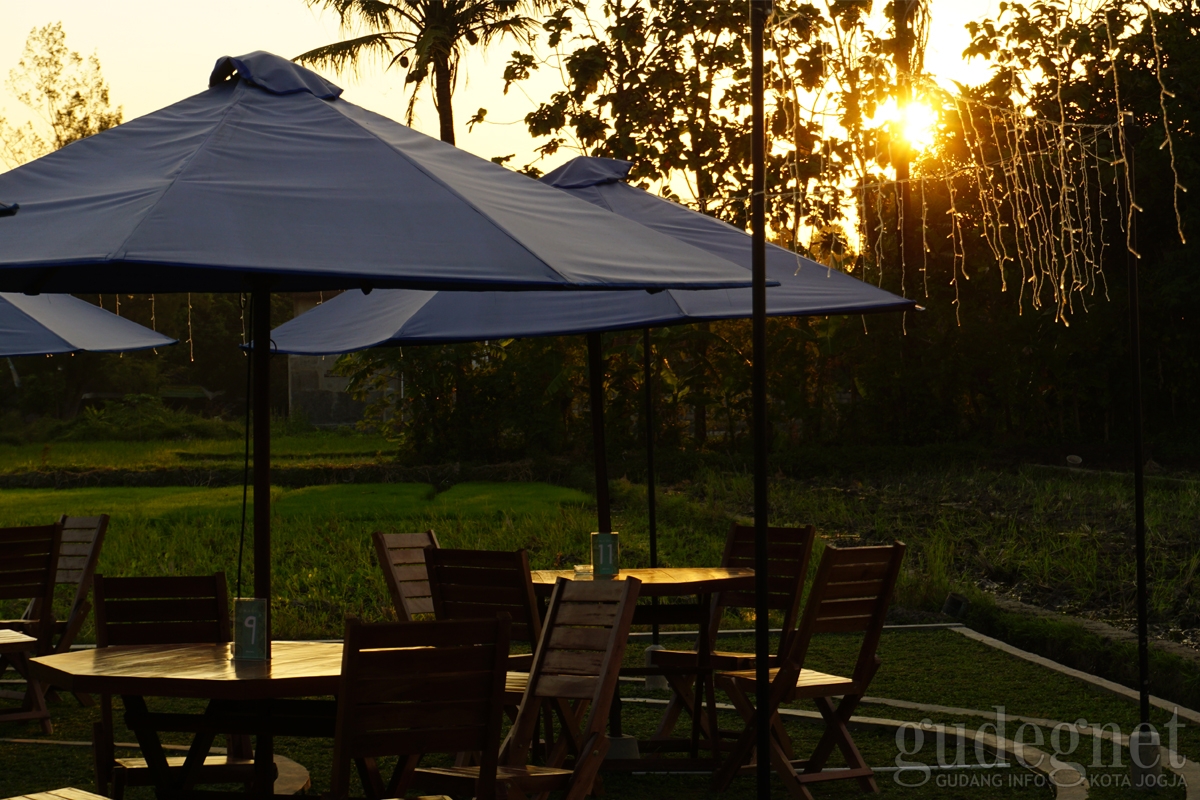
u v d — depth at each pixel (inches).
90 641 346.9
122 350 299.6
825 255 439.2
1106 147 682.2
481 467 935.0
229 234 141.3
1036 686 287.3
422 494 784.9
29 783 215.9
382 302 309.6
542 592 231.0
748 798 212.5
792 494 711.1
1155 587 399.5
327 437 1563.7
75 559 293.1
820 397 983.6
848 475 861.2
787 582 246.2
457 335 289.3
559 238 163.5
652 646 294.5
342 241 145.8
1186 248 903.1
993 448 936.3
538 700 173.3
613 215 187.3
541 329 282.7
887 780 219.9
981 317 959.6
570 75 742.5
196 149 163.9
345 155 167.9
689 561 481.4
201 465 1085.1
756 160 147.0
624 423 964.6
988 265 901.8
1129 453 906.7
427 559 225.5
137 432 1579.7
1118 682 298.4
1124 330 939.3
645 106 728.3
